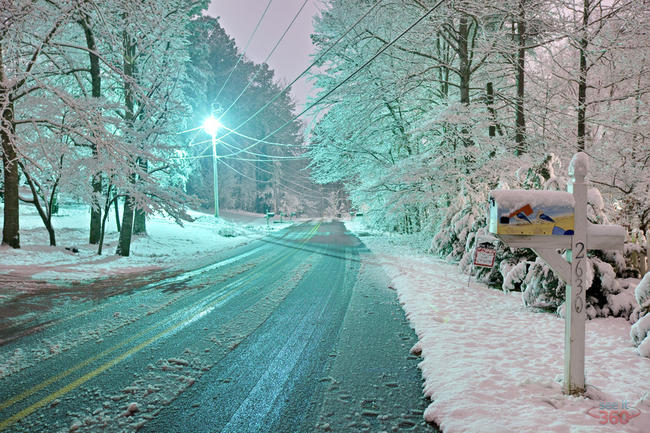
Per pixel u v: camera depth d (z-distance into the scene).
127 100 16.48
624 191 14.78
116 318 6.70
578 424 3.01
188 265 13.78
